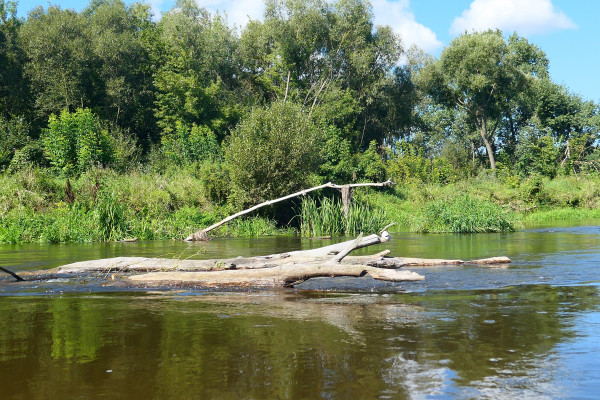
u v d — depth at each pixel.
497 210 16.73
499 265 7.03
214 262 6.61
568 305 4.25
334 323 3.64
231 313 4.05
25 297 4.95
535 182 30.25
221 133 37.19
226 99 40.12
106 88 34.72
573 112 51.94
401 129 49.84
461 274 6.12
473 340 3.14
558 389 2.31
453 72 46.38
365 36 42.84
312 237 15.82
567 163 40.22
